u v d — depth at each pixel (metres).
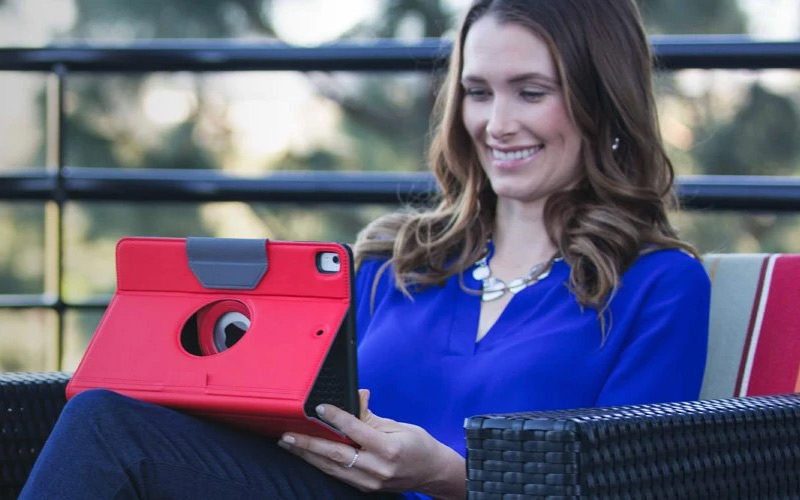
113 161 8.40
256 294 1.92
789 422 1.95
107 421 1.84
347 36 8.56
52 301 3.06
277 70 3.04
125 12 8.55
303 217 8.03
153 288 1.98
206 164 8.40
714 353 2.36
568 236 2.34
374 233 2.57
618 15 2.37
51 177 3.06
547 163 2.37
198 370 1.90
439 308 2.39
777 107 8.02
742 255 2.40
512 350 2.25
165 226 8.03
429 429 2.27
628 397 2.17
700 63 2.85
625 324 2.23
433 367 2.30
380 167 8.27
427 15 8.51
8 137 8.48
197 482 1.87
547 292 2.32
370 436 1.90
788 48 2.82
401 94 8.30
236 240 1.92
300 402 1.83
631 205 2.38
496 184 2.39
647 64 2.42
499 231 2.45
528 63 2.32
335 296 1.89
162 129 8.42
